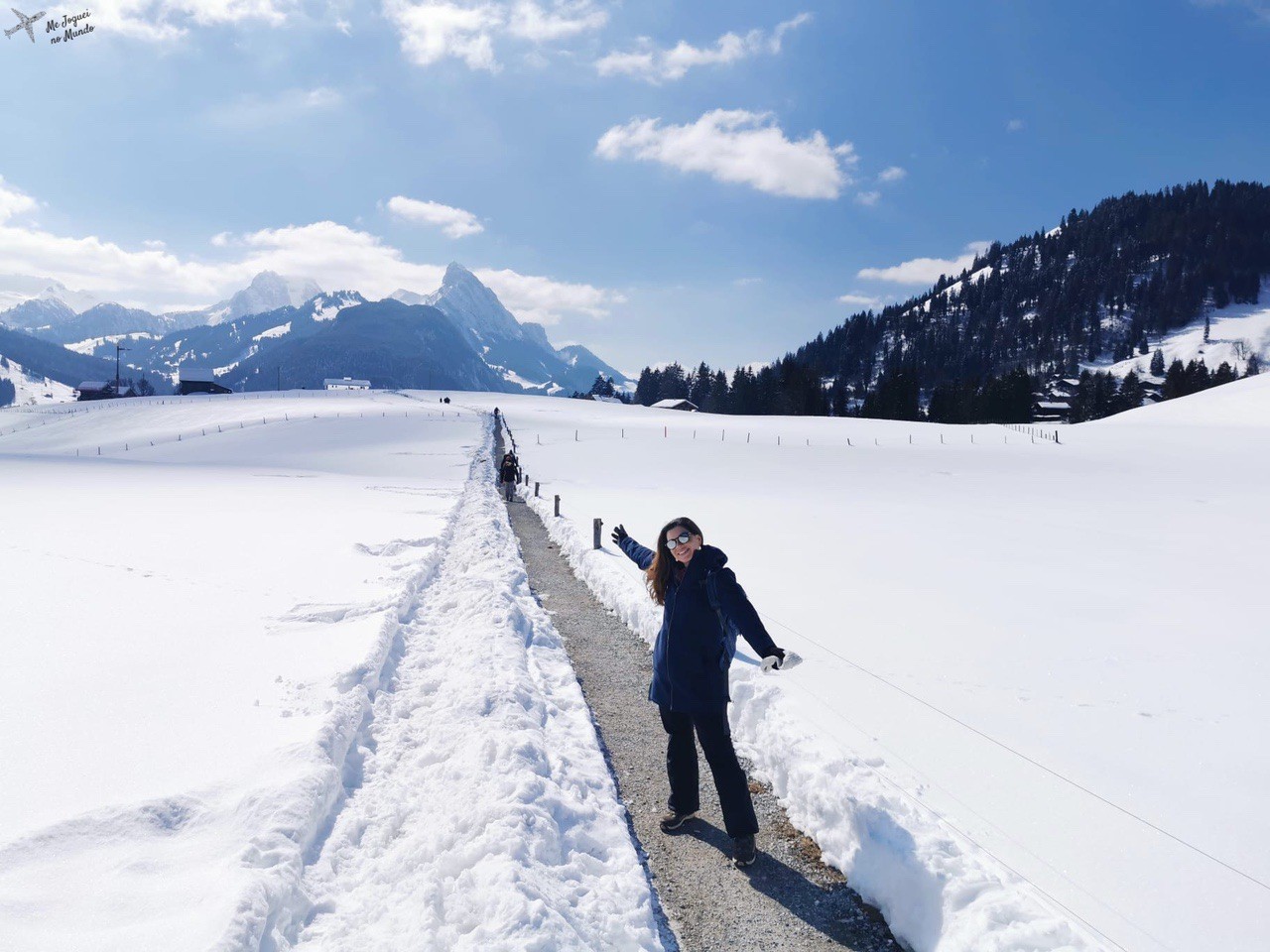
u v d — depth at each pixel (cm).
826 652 723
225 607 784
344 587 897
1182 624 864
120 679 545
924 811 380
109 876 291
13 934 248
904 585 1070
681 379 19738
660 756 502
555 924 279
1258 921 312
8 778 382
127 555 1077
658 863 372
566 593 998
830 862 373
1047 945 277
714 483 2911
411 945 273
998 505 2209
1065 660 713
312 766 398
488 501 1958
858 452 4522
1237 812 416
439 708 527
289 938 281
